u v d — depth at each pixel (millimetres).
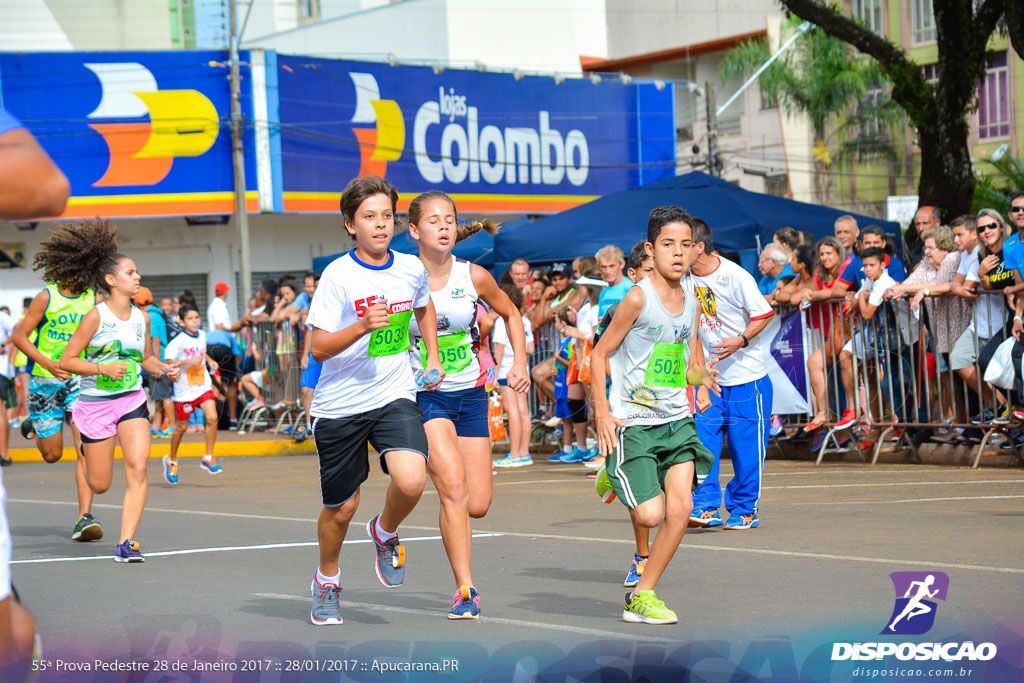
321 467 6660
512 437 16500
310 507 13023
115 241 10992
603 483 7578
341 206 6621
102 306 9578
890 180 46531
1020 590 6996
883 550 8539
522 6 47906
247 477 16797
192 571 9000
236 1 32469
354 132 33562
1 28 34344
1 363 24031
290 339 21812
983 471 12875
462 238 8055
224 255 33562
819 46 42000
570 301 16297
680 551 9016
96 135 31281
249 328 23219
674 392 6793
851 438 14617
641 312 6730
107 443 9727
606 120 38938
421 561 9148
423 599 7664
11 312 32188
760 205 19812
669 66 51312
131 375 9688
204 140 31797
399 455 6527
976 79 20484
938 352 13617
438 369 7062
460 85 35719
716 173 39656
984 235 12914
